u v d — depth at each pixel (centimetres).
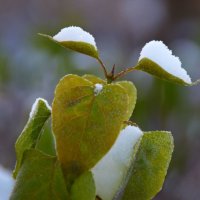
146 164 36
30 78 107
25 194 34
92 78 37
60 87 34
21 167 35
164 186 104
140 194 35
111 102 34
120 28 168
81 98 34
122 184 35
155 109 92
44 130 37
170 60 36
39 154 35
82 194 34
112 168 35
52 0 177
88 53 37
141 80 92
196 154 101
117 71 108
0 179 50
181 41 121
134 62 112
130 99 37
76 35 36
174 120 93
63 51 103
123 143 36
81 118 34
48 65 105
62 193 34
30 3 177
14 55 110
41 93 108
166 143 36
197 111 93
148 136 36
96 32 175
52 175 34
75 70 101
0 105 121
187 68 103
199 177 104
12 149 124
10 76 109
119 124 34
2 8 174
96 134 34
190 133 95
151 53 36
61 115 34
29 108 113
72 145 34
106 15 178
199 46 111
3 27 168
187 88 92
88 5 179
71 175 34
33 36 112
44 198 34
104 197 35
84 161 34
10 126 123
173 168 102
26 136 37
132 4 168
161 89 91
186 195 104
